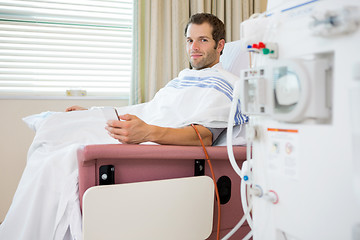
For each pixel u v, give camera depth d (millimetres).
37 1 2230
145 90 2273
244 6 2436
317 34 617
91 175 919
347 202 583
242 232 1213
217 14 2422
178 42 2281
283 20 708
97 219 876
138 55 2229
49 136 1337
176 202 1007
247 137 810
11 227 954
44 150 1269
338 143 596
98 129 1418
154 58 2234
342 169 589
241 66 1737
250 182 814
